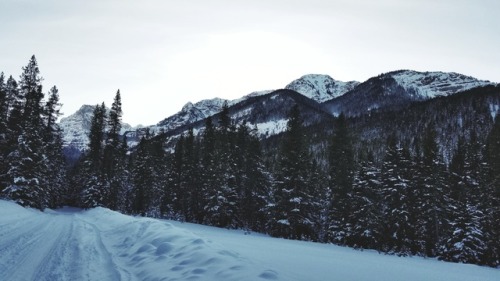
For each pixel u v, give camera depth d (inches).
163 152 2635.3
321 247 1135.6
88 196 2346.2
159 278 323.0
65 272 356.2
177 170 2354.8
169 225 635.5
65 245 530.3
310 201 1690.5
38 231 685.9
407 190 1544.0
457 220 1487.5
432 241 1612.9
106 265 402.0
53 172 2529.5
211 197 1923.0
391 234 1491.1
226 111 2175.2
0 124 1699.1
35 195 1640.0
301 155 1673.2
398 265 759.1
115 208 2466.8
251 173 1985.7
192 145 2343.8
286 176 1659.7
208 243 434.9
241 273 294.4
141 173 2429.9
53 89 2230.6
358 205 1550.2
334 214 1675.7
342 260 695.1
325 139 7249.0
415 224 1545.3
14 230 654.5
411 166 1674.5
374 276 490.3
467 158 1889.8
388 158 1633.9
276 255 609.6
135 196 2460.6
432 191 1641.2
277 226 1619.1
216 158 2009.1
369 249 1482.5
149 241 509.7
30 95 1829.5
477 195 1663.4
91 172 2413.9
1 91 1754.4
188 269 331.9
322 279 388.2
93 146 2468.0
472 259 1396.4
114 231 741.9
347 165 1740.9
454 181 1813.5
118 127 2524.6
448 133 7357.3
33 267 365.7
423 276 582.6
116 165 2518.5
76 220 1103.0
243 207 1966.0
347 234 1542.8
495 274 806.5
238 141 2058.3
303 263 536.1
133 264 405.1
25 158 1624.0
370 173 1566.2
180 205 2271.2
